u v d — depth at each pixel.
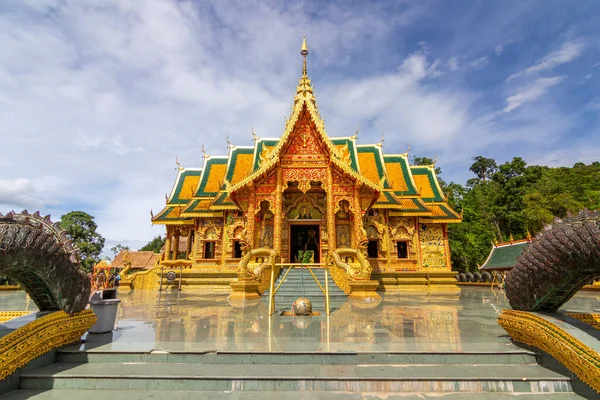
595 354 5.41
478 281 33.94
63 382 6.21
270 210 23.30
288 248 25.48
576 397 5.86
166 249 30.59
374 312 13.25
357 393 5.91
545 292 6.83
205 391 6.01
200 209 29.30
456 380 6.09
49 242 6.87
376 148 32.50
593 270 5.79
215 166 33.09
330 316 12.16
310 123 23.81
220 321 11.01
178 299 18.53
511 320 7.62
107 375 6.25
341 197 23.17
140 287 26.61
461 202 63.12
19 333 6.07
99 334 8.84
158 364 6.91
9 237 5.93
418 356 7.01
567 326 6.30
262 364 6.91
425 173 33.44
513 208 57.28
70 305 7.44
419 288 26.73
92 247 58.56
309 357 6.99
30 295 7.21
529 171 60.06
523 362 7.01
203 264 28.42
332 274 20.56
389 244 28.48
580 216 6.12
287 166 23.31
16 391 6.02
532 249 6.99
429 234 29.53
